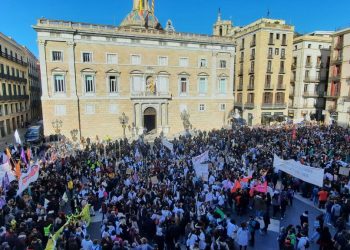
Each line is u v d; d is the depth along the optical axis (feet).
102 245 34.60
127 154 89.40
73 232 36.94
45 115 126.11
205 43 150.82
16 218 41.19
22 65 191.01
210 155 83.56
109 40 132.77
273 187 57.67
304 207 56.59
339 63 163.63
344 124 157.38
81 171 71.92
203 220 40.52
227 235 37.93
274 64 176.96
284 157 73.51
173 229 39.11
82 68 129.59
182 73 148.87
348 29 154.92
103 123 137.59
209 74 155.43
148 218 41.32
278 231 47.93
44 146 108.88
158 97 144.05
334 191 52.16
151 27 164.66
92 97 133.59
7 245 32.04
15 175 60.95
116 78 137.59
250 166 73.67
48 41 122.11
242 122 164.35
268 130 124.88
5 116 154.10
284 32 174.91
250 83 184.85
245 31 186.09
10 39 167.94
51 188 53.47
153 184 56.59
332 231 45.96
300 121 170.81
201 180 56.95
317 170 47.96
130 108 141.90
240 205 51.42
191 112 154.71
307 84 191.93
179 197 49.60
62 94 128.06
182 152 92.02
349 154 75.20
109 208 45.11
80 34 126.93
